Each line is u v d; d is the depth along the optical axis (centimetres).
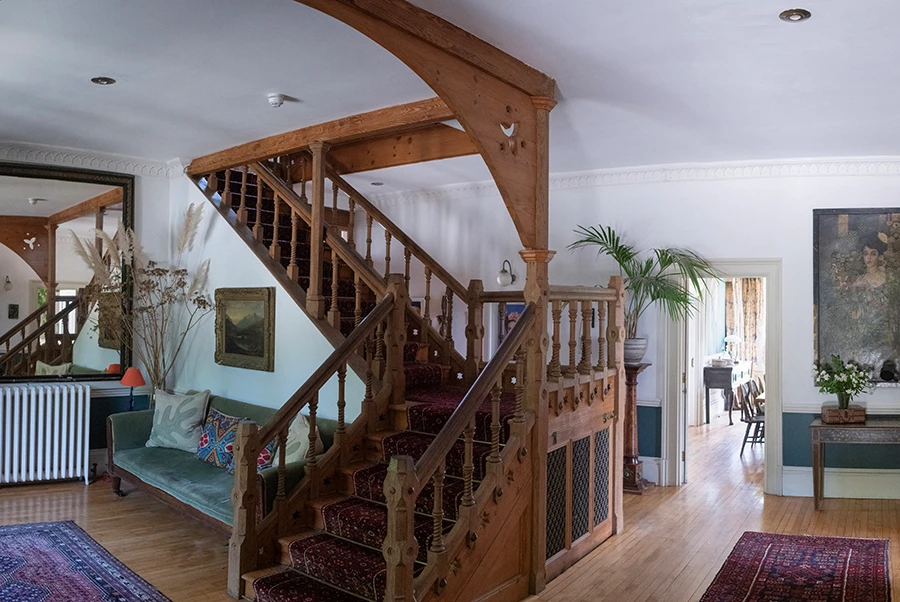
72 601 377
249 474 389
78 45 379
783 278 633
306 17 338
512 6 316
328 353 519
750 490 652
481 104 365
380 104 479
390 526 314
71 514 536
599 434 495
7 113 519
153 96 470
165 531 499
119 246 661
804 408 630
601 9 318
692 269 622
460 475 418
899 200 612
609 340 518
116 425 597
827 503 608
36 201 632
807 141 563
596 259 684
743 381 1136
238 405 586
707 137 553
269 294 570
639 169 665
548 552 426
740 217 642
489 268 755
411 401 483
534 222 409
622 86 428
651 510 583
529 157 405
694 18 326
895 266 616
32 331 630
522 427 394
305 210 563
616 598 397
